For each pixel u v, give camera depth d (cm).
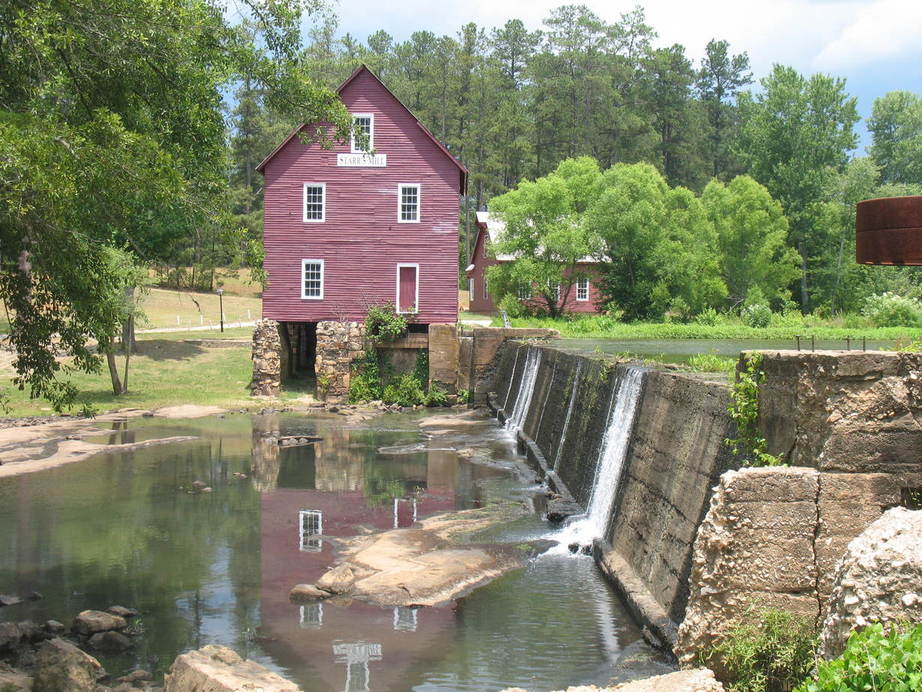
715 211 6719
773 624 748
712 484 1054
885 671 443
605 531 1577
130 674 1034
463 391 3825
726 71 10975
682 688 650
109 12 1290
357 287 3809
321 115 1769
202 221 1575
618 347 3241
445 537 1642
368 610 1261
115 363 4112
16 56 1291
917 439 754
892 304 4881
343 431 3086
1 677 971
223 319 6394
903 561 562
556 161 9344
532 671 1020
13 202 1078
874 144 8906
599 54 9356
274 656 1092
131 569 1470
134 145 1229
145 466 2400
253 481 2212
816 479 758
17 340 1412
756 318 5094
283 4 1631
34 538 1664
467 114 9525
